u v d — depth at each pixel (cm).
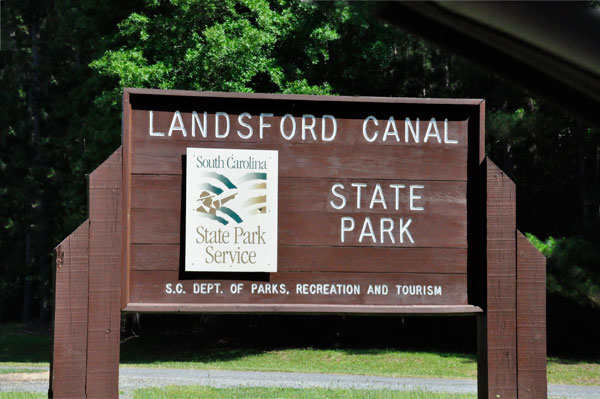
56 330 488
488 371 524
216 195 524
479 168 543
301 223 534
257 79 2691
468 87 2275
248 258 525
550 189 2695
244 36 2427
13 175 4616
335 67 2822
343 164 540
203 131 529
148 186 521
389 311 525
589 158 2519
